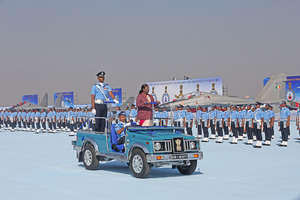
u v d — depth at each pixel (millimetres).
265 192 7406
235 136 20859
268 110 19078
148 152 8875
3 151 16344
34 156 14352
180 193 7312
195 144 9539
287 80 50969
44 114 34719
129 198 6848
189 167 9711
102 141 10422
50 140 23703
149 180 8906
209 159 13156
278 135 28156
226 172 10164
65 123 36312
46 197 6953
